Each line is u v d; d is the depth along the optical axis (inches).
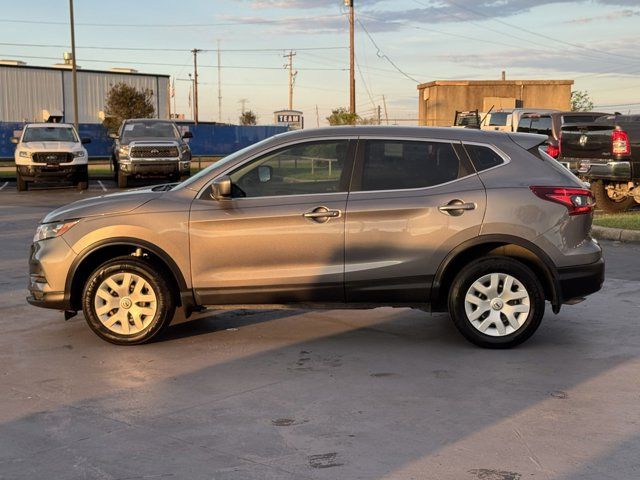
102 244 253.1
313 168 254.2
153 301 257.8
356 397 205.2
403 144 255.0
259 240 250.5
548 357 241.9
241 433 179.9
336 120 1605.6
